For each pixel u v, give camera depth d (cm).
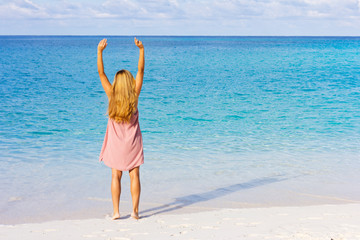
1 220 459
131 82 439
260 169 705
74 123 1177
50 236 370
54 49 8662
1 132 1024
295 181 633
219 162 751
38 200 533
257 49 9106
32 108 1465
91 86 2320
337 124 1188
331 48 9594
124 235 372
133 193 454
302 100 1766
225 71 3519
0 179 624
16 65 3953
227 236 362
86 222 430
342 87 2303
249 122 1225
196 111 1451
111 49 9275
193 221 428
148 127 1133
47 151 823
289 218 435
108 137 452
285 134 1037
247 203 528
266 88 2259
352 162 756
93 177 644
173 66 4156
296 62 4725
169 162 748
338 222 414
